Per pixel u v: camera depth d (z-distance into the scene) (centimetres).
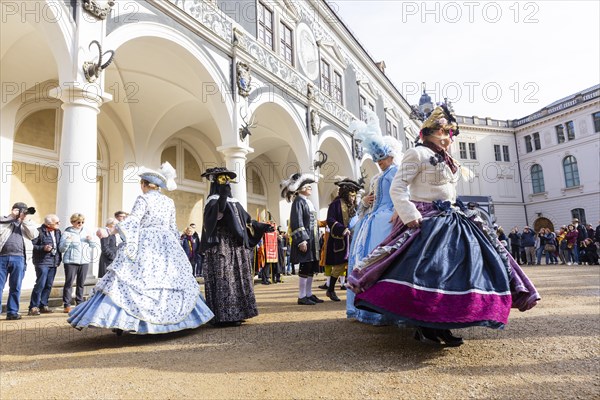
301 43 1516
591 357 220
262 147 1773
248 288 382
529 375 196
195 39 948
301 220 532
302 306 492
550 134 3406
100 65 648
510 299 220
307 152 1421
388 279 225
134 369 238
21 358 275
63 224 607
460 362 222
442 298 212
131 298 310
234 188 1016
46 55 922
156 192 367
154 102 1219
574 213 3203
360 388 189
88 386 210
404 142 2705
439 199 259
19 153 984
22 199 981
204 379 214
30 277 933
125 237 323
